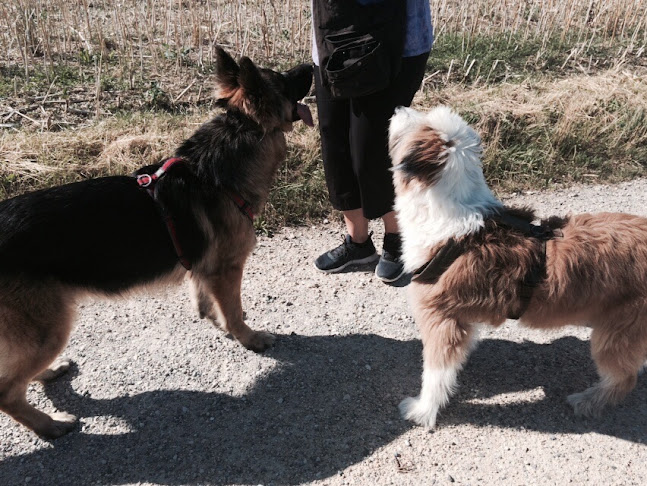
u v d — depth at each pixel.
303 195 2.46
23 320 1.34
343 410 1.55
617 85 3.29
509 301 1.36
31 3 3.82
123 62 3.42
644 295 1.32
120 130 2.64
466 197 1.37
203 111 2.97
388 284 2.05
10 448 1.44
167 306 1.92
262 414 1.54
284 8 4.28
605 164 2.77
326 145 1.91
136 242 1.46
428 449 1.44
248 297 1.98
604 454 1.42
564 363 1.70
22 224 1.33
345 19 1.61
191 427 1.50
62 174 2.37
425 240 1.40
